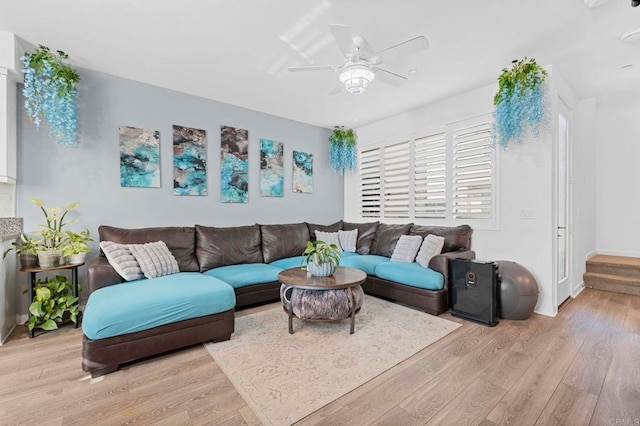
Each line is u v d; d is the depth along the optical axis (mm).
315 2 2182
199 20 2391
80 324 2934
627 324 2877
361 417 1600
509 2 2182
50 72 2844
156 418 1590
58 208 2900
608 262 4219
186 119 3859
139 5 2207
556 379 1945
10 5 2195
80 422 1558
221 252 3688
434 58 3029
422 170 4516
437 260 3309
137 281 2717
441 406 1688
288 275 2939
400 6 2221
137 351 2105
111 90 3344
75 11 2273
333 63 3082
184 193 3848
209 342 2508
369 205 5395
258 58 2990
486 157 3729
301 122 5148
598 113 4883
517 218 3412
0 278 2516
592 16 2342
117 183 3396
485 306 2895
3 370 2068
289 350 2363
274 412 1639
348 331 2736
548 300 3156
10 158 2727
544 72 3018
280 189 4840
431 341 2525
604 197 4859
